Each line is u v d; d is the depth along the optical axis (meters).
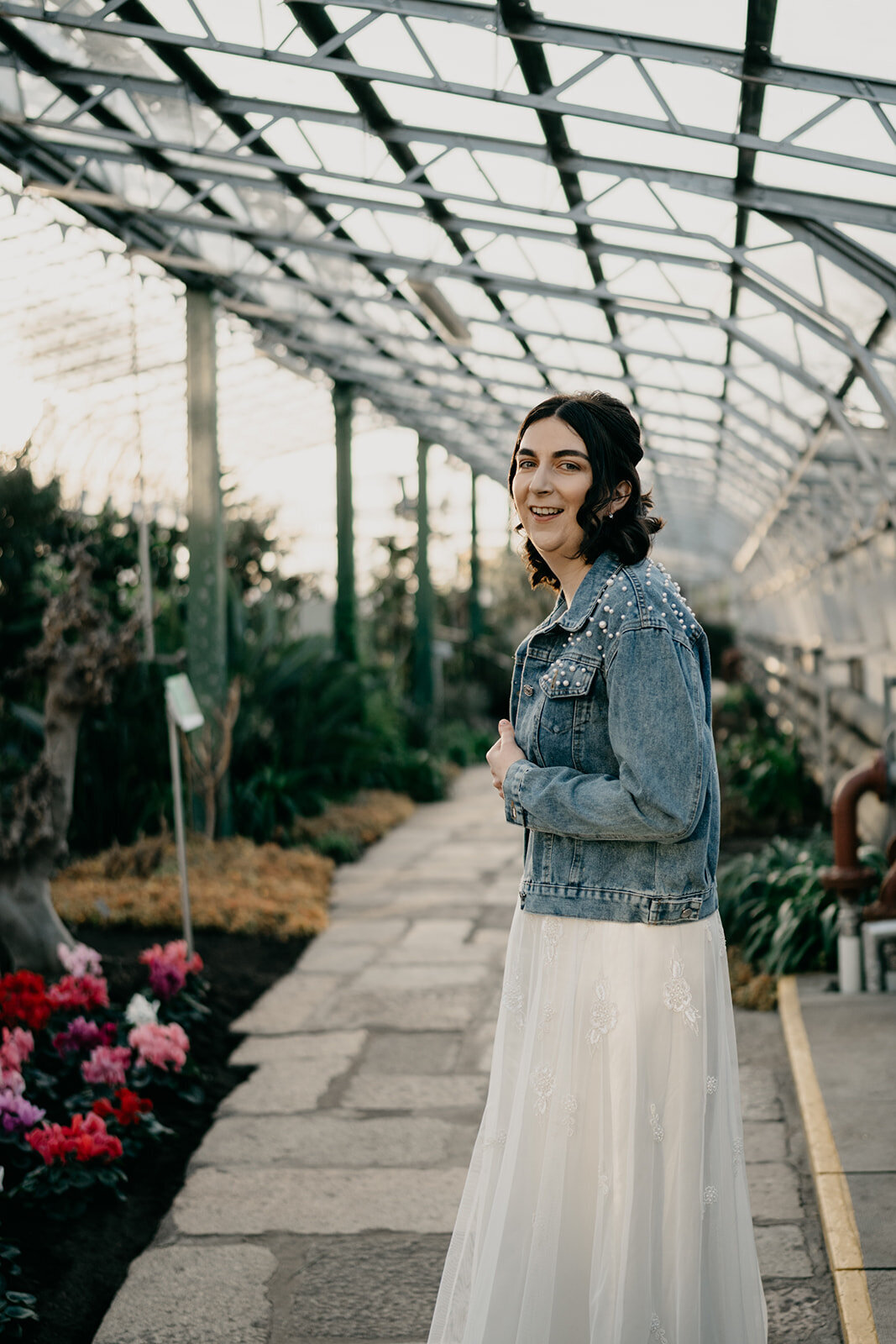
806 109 3.95
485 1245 1.64
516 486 1.72
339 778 10.19
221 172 6.72
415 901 6.88
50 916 4.46
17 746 7.32
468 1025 4.47
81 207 7.39
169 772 7.82
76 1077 3.65
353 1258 2.70
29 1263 2.60
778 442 7.96
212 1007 4.65
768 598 16.66
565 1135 1.60
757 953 4.95
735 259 5.34
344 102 5.50
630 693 1.56
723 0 3.45
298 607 10.90
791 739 9.42
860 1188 2.64
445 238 6.86
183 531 10.41
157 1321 2.45
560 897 1.65
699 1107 1.59
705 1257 1.61
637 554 1.68
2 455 7.50
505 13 4.03
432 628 14.93
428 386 10.94
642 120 4.39
